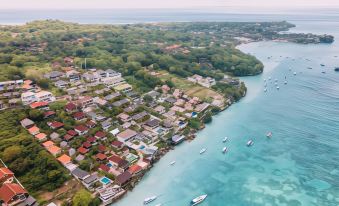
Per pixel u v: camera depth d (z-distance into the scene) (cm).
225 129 13325
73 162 9819
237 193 9256
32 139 10231
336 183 9669
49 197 8350
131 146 11100
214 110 14875
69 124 11619
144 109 13762
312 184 9650
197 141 12288
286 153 11431
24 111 11838
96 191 8756
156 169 10369
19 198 7856
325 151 11450
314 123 13662
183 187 9488
